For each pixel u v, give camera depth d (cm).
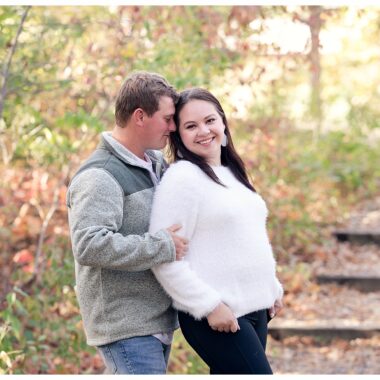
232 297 477
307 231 1206
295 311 966
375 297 1025
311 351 884
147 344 472
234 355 477
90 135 879
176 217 468
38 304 760
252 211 498
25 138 866
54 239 824
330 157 1529
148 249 448
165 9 872
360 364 838
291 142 1373
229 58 897
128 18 879
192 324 486
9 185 902
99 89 865
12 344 736
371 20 1493
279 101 1352
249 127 1142
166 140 491
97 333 477
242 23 870
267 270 495
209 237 479
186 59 871
